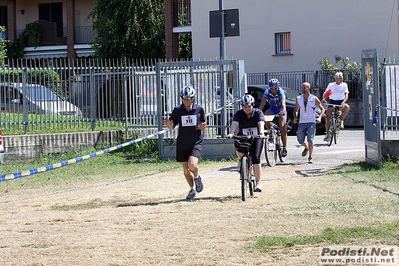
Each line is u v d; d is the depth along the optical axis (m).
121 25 45.75
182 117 13.47
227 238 9.98
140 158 21.38
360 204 12.19
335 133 23.17
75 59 50.47
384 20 38.97
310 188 14.26
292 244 9.47
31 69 22.27
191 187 13.77
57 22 52.44
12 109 21.80
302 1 40.88
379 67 18.03
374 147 17.05
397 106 17.94
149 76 22.97
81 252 9.51
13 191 15.94
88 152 22.45
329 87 23.45
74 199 14.38
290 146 23.31
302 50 40.97
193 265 8.63
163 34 46.53
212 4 42.91
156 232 10.59
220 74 20.77
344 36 39.94
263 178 16.09
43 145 21.75
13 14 51.75
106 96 23.27
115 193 14.95
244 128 13.74
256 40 42.06
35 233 10.94
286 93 30.06
